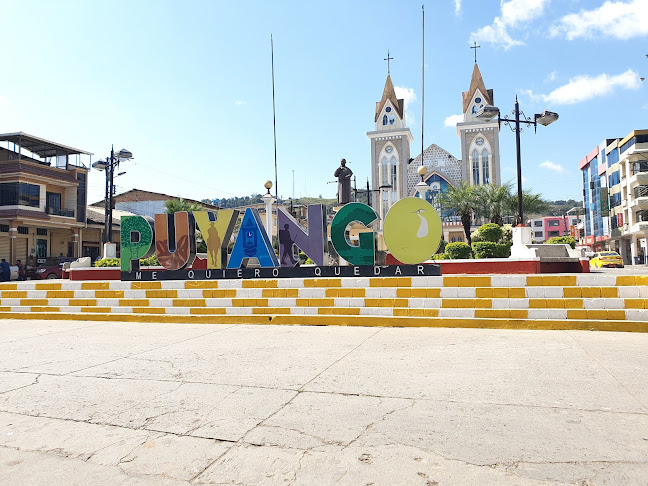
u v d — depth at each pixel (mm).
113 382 4883
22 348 6961
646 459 2777
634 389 4035
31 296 10969
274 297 9055
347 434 3312
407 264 9016
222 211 10484
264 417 3709
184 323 9430
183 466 2943
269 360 5680
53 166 38094
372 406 3879
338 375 4871
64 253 39125
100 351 6594
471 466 2775
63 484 2781
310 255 9797
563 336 6598
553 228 103938
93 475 2879
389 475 2711
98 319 10109
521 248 14867
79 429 3615
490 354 5602
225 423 3613
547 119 15898
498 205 33438
